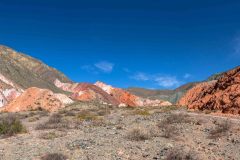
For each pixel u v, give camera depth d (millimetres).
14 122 23469
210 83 51906
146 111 41250
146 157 14391
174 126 23500
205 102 43281
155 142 17547
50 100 60344
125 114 38250
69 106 62469
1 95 82562
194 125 24469
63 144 17328
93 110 50438
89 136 20016
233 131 21234
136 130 20109
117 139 18609
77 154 14914
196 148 16281
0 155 14945
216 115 33594
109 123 27516
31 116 42250
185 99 58125
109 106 66375
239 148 16453
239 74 40031
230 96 37562
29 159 14102
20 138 20016
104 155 14664
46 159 13938
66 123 27297
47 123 28219
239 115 33156
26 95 61000
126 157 14367
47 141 18562
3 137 20859
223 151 15820
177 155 13961
